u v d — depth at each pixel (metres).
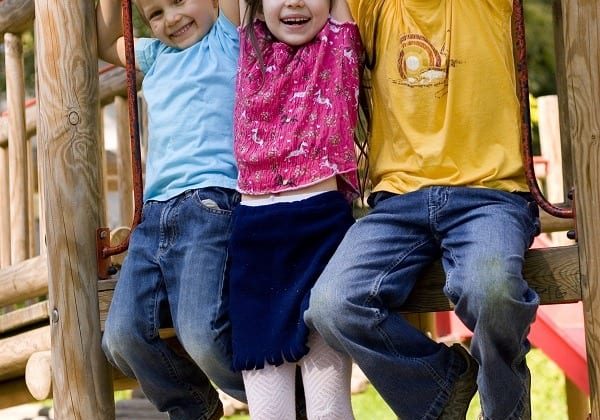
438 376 4.52
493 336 4.24
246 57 5.11
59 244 5.55
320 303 4.47
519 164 4.63
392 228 4.60
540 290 4.60
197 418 5.39
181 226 5.07
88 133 5.62
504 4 4.79
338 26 4.96
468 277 4.25
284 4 4.89
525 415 4.43
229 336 4.93
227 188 5.09
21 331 7.59
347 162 4.79
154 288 5.15
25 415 12.06
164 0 5.45
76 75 5.62
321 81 4.88
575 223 4.59
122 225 7.73
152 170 5.34
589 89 4.51
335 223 4.75
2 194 8.42
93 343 5.52
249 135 4.95
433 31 4.77
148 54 5.63
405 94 4.74
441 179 4.59
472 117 4.64
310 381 4.70
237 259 4.83
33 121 8.55
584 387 9.35
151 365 5.22
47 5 5.64
